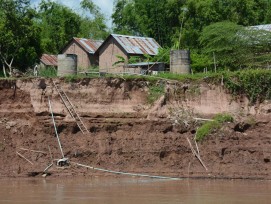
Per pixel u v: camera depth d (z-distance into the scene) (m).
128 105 57.88
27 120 56.81
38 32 86.19
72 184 47.22
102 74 60.97
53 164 53.22
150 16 106.62
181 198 40.53
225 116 55.97
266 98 57.19
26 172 52.00
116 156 53.81
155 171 52.44
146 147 54.22
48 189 44.44
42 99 57.91
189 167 52.69
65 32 117.00
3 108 57.31
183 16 93.88
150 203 38.53
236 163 52.78
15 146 54.62
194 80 58.56
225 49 69.38
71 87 58.41
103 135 55.50
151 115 56.84
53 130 56.06
